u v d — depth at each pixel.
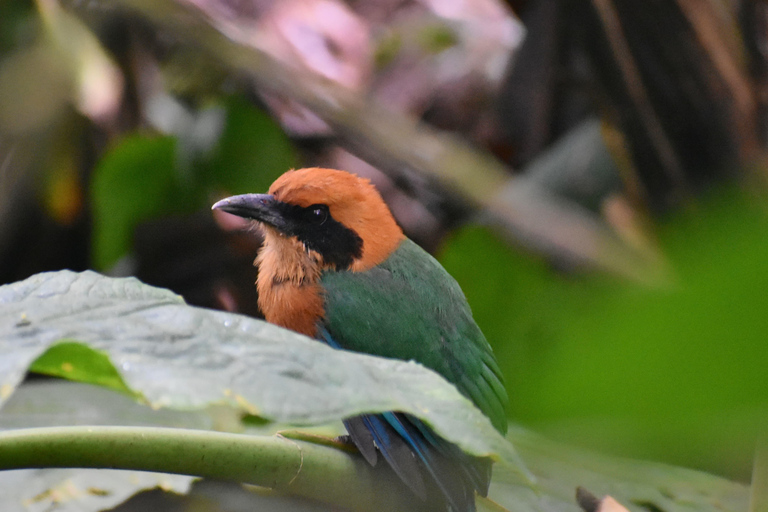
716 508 6.54
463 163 11.57
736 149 10.27
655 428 1.26
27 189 14.41
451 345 9.18
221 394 3.28
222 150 14.12
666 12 10.10
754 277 1.13
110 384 3.98
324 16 17.86
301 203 9.81
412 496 7.77
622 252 9.67
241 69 12.39
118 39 14.53
